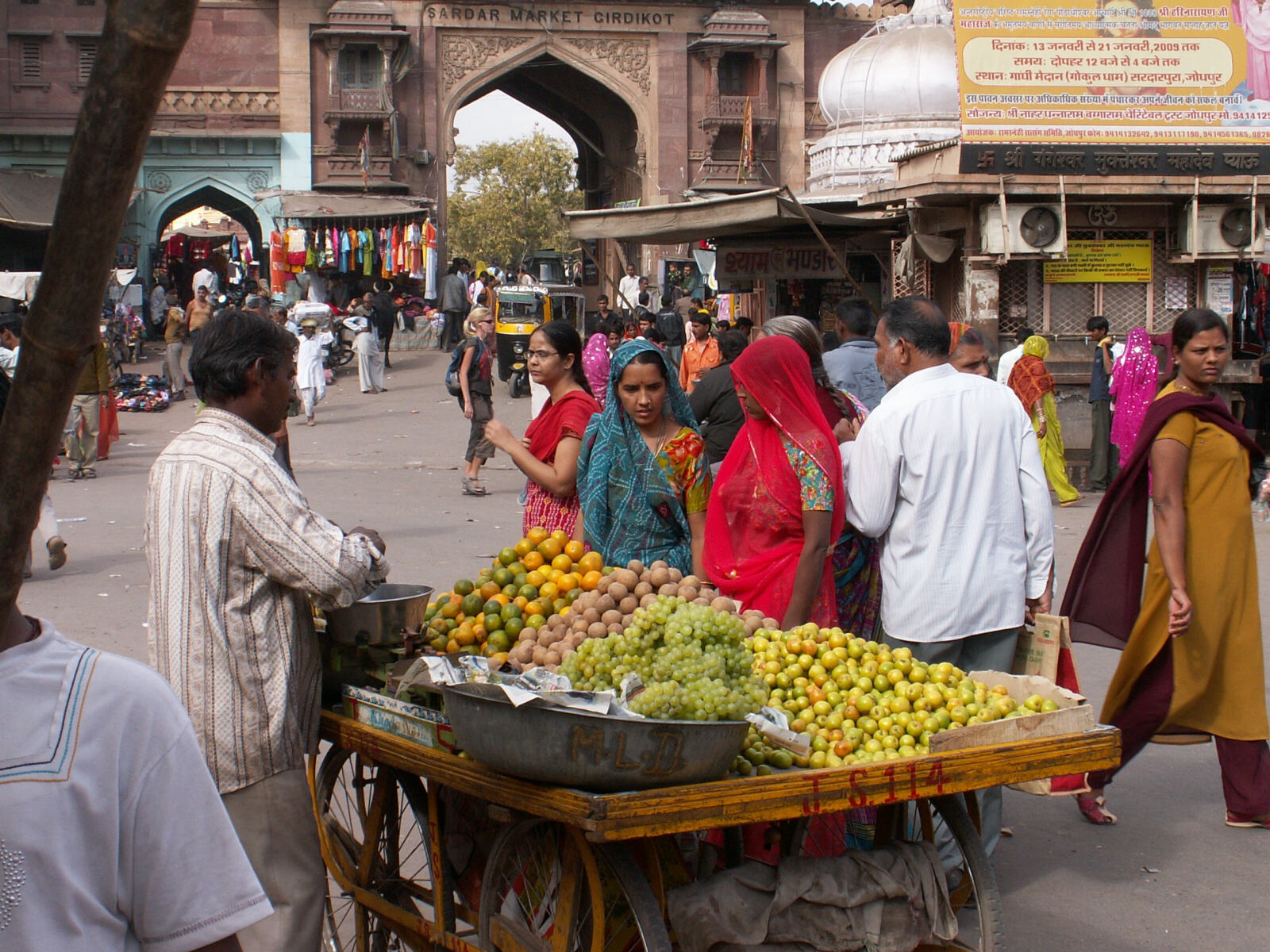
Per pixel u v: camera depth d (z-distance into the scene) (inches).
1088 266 489.7
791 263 583.8
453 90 1168.2
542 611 133.4
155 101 35.4
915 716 118.9
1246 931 148.1
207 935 57.5
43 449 41.2
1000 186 458.9
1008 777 111.6
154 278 1151.6
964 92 457.4
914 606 148.4
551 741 92.7
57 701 54.8
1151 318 494.3
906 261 516.4
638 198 1216.2
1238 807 179.3
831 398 175.0
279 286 1043.3
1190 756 216.2
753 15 1167.6
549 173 2615.7
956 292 514.9
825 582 153.9
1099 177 462.0
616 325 602.9
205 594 111.3
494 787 102.0
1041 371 431.2
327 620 130.3
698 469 161.6
